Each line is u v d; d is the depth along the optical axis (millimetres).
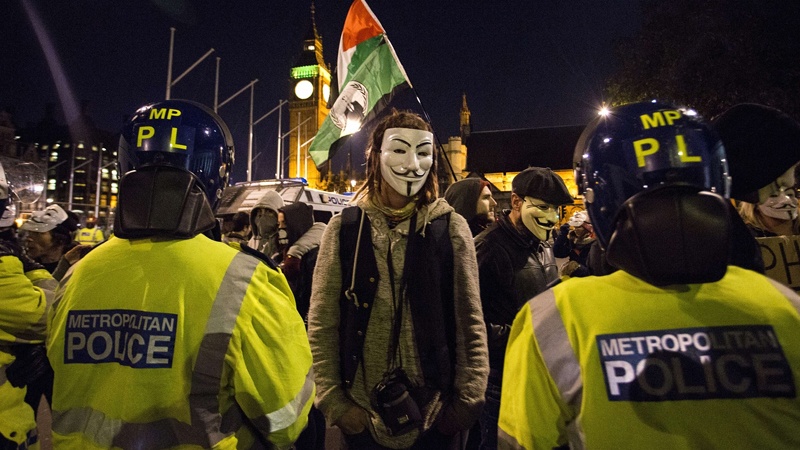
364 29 5688
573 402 1038
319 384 1902
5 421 1823
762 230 2137
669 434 932
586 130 1314
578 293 1107
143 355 1249
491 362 2605
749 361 941
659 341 981
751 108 1967
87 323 1305
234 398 1350
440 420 1876
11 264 1866
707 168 1111
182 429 1237
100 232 13266
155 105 1576
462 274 1982
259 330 1336
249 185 12984
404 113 2162
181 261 1330
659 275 970
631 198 1060
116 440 1229
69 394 1287
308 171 97250
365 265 1970
